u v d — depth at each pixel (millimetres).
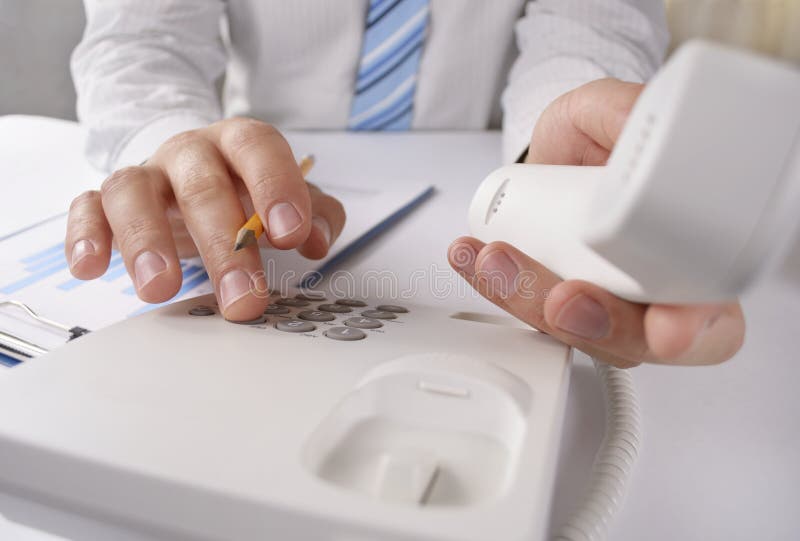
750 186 171
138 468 199
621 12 847
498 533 172
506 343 304
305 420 223
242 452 204
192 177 359
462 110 975
